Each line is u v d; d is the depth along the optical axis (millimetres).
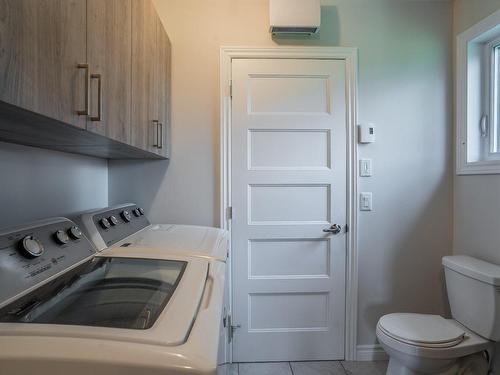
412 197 2043
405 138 2037
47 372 499
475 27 1835
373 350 2035
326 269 2031
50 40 705
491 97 1852
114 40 1068
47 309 689
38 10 662
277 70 1979
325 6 2002
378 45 2018
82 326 586
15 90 591
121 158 1930
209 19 1954
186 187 1966
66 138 1035
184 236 1433
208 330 625
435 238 2045
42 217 1314
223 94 1956
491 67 1853
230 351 1971
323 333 2027
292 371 1910
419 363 1458
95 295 780
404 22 2025
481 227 1808
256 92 1984
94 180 1782
